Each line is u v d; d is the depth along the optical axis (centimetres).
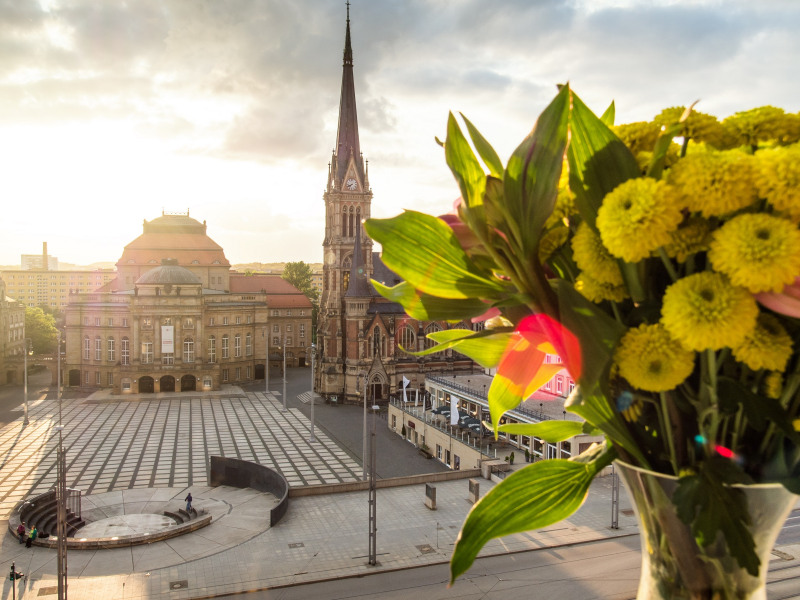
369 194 11044
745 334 327
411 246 414
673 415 382
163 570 3897
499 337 488
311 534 4488
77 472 6181
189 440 7538
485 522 426
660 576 402
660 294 392
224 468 5775
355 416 9125
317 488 5338
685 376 343
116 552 4188
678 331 324
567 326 345
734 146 370
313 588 3647
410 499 5206
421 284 422
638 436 401
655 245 324
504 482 430
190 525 4544
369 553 3972
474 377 8388
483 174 416
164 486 5775
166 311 10838
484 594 3500
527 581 3628
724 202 314
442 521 4703
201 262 14662
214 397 10562
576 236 385
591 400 373
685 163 327
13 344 14512
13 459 6625
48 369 15050
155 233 14838
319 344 11206
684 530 383
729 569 376
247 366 12206
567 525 4506
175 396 10456
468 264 420
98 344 11381
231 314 11869
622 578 3653
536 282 379
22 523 4519
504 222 374
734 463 367
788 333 358
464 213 392
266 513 4953
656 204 317
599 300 394
